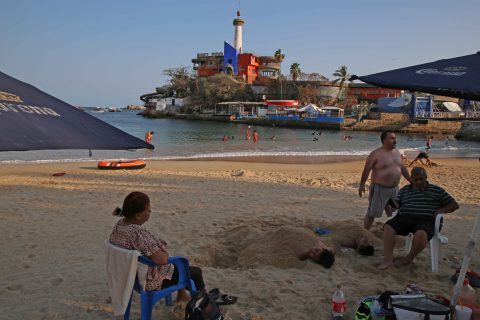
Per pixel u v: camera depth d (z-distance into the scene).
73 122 3.04
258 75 99.94
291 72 90.25
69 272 5.22
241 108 84.25
